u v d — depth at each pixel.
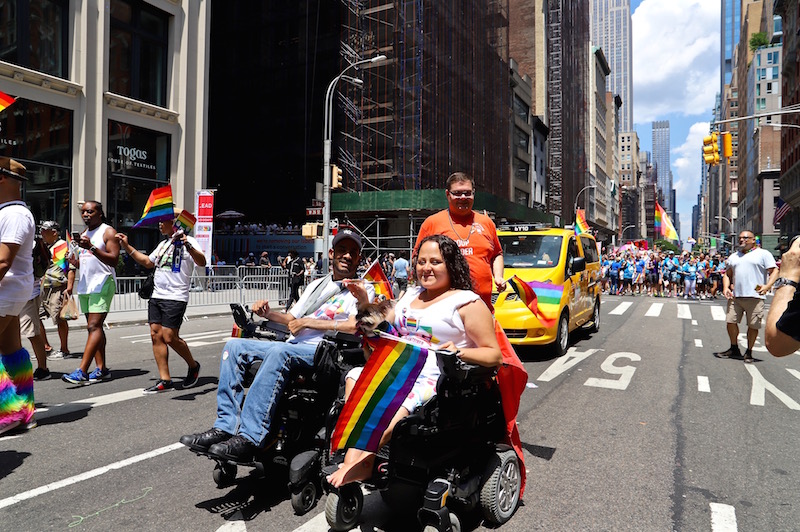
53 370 7.44
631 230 181.25
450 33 40.09
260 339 3.99
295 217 39.12
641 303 19.92
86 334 11.16
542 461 4.27
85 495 3.51
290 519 3.22
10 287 4.45
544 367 8.01
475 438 3.17
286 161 39.28
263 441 3.29
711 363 8.50
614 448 4.58
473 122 44.41
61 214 17.48
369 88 36.25
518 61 72.88
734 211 132.50
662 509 3.43
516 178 60.03
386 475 3.13
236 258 34.34
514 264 9.36
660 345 10.24
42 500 3.43
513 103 58.94
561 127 73.81
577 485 3.81
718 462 4.27
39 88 16.73
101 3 18.53
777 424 5.31
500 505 3.20
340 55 37.09
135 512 3.28
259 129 40.47
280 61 39.88
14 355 4.70
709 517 3.33
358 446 2.80
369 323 3.06
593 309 11.66
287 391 3.49
